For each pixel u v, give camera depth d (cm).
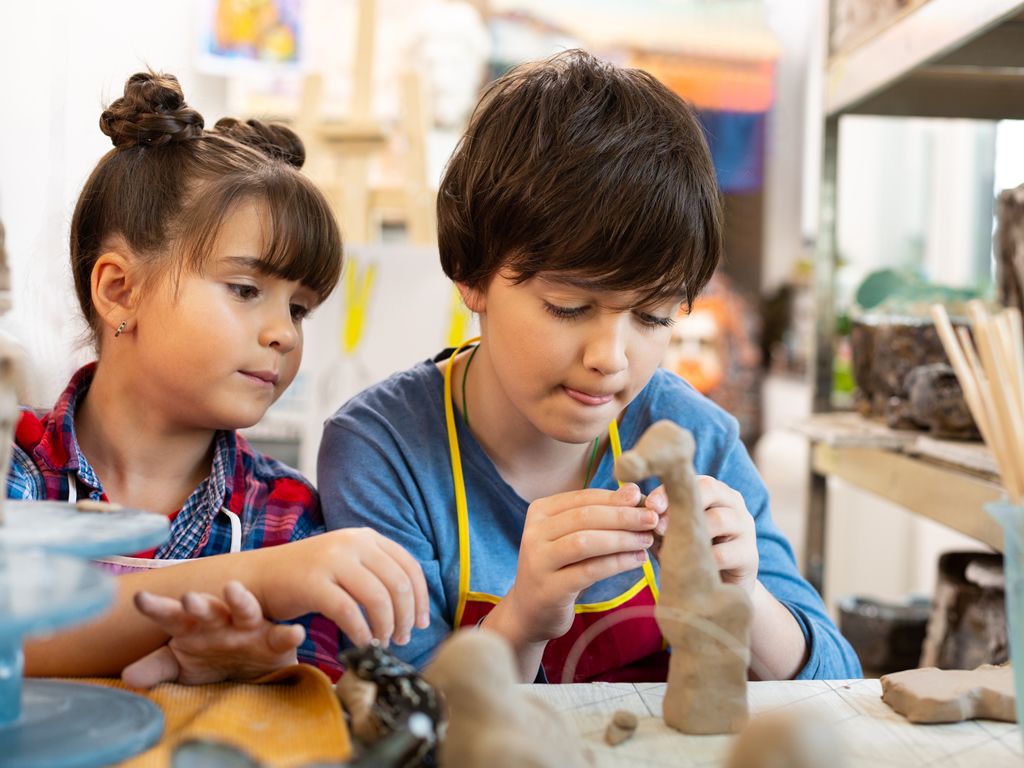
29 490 80
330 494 90
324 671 79
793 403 335
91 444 87
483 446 92
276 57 236
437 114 288
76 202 94
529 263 72
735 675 56
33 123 217
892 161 317
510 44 312
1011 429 62
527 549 72
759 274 354
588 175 72
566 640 88
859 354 139
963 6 102
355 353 191
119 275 84
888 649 140
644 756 53
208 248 80
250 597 59
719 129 342
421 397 94
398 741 44
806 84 344
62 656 63
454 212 84
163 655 61
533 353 74
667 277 72
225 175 84
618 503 72
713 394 308
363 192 208
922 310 133
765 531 93
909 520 241
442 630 85
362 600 62
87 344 92
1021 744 55
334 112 273
